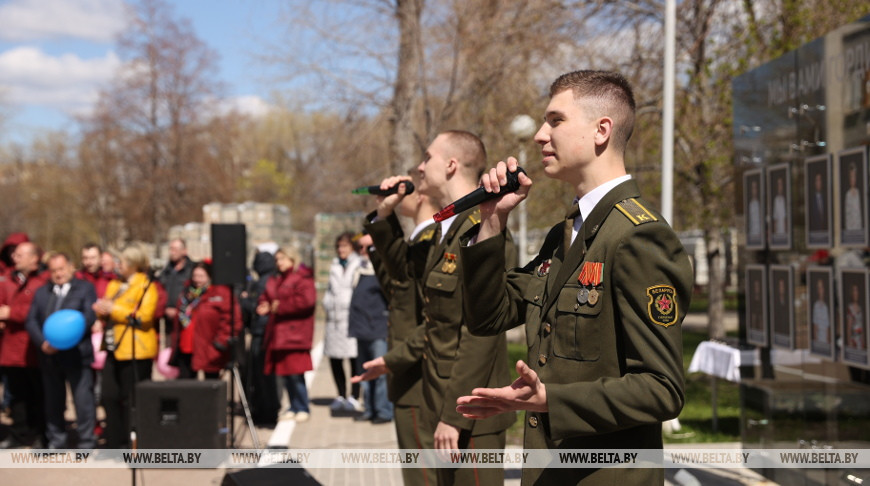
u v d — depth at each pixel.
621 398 1.75
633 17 11.35
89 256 8.44
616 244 1.87
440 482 3.36
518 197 2.05
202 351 7.43
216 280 6.98
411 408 3.62
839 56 4.62
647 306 1.80
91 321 6.86
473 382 3.16
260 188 45.97
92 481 5.82
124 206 34.06
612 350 1.88
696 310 24.89
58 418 6.91
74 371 6.79
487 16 10.05
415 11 10.05
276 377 8.13
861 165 4.42
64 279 6.86
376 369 3.65
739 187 5.92
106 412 6.83
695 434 6.97
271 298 7.99
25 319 7.33
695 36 11.03
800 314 5.05
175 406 5.93
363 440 7.09
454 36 9.88
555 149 2.06
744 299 5.80
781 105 5.29
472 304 2.14
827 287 4.75
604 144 2.02
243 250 7.05
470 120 10.54
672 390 1.75
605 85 2.03
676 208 13.18
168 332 9.66
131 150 31.45
